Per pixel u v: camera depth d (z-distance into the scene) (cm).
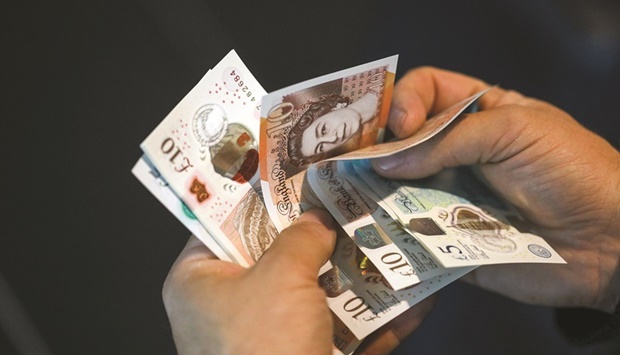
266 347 63
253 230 76
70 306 143
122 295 145
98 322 142
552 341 139
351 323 78
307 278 68
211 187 73
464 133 88
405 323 90
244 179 75
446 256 77
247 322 64
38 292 144
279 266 67
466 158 90
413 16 178
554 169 88
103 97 163
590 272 95
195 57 170
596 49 158
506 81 164
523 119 87
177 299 69
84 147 158
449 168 97
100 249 148
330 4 180
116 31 172
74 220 151
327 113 77
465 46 172
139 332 142
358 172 89
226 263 71
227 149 73
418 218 84
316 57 171
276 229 78
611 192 88
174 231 152
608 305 96
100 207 152
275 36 174
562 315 103
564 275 97
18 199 152
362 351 88
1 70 165
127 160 157
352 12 179
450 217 86
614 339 95
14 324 141
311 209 80
